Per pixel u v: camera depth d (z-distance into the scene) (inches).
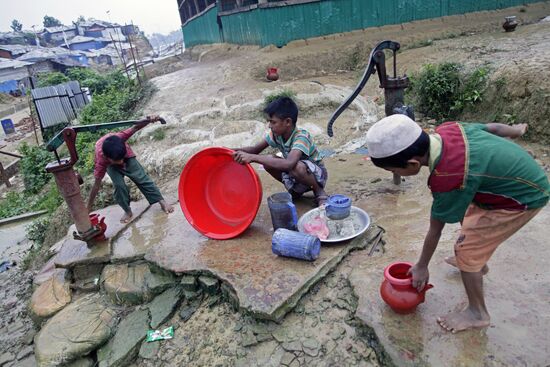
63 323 131.6
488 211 79.7
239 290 109.9
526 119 186.4
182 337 113.0
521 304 93.0
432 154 75.5
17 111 1274.6
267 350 99.3
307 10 396.2
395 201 147.0
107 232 162.7
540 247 110.2
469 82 216.5
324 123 255.3
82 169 293.1
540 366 78.7
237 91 319.9
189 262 127.2
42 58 1676.9
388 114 155.3
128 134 161.8
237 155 127.7
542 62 196.9
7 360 139.9
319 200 144.9
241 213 145.6
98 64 2235.5
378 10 404.2
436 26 401.1
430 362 83.4
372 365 90.0
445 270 107.1
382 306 98.7
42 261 217.2
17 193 451.5
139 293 132.3
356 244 123.3
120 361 113.8
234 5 535.8
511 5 427.8
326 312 104.5
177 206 179.0
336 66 357.4
